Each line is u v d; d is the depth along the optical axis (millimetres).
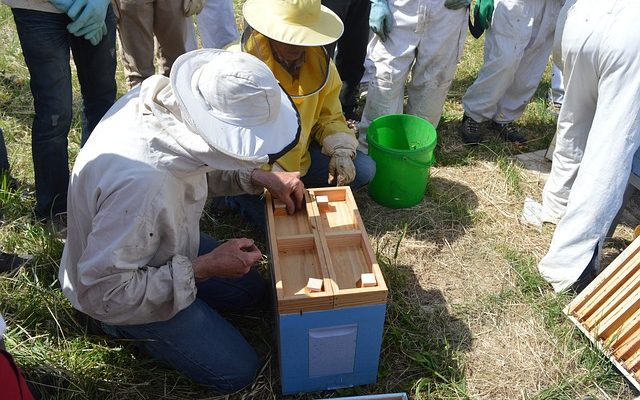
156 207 1854
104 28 2883
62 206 3137
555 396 2488
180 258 2072
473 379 2551
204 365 2312
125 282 1949
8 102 4059
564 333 2736
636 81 2539
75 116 3939
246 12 2602
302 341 2258
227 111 1780
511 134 4172
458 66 5055
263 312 2758
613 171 2676
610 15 2555
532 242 3309
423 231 3355
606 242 3242
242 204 3094
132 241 1876
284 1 2537
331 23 2666
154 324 2178
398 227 3344
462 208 3520
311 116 2904
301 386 2422
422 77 3723
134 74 3545
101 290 1952
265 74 1802
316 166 3201
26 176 3416
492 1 3709
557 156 3238
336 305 2174
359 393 2467
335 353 2336
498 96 3896
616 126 2629
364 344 2342
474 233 3359
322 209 2666
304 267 2385
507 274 3080
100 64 3027
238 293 2637
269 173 2590
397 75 3637
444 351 2641
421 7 3416
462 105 4398
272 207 2631
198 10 3473
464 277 3064
